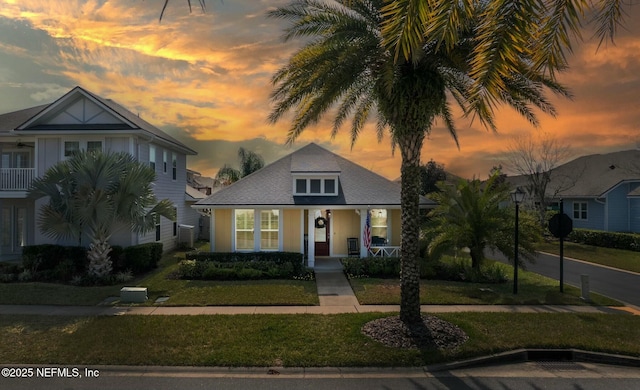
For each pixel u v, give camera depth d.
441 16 4.30
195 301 10.84
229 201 16.80
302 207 16.50
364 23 8.38
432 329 8.22
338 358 7.04
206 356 7.08
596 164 31.02
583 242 25.77
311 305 10.63
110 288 12.31
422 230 15.40
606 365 7.22
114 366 6.75
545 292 12.27
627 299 11.86
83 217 12.73
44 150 17.12
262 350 7.37
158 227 20.17
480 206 14.16
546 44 4.71
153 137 18.14
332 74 8.35
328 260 17.34
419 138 8.45
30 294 11.48
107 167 13.06
